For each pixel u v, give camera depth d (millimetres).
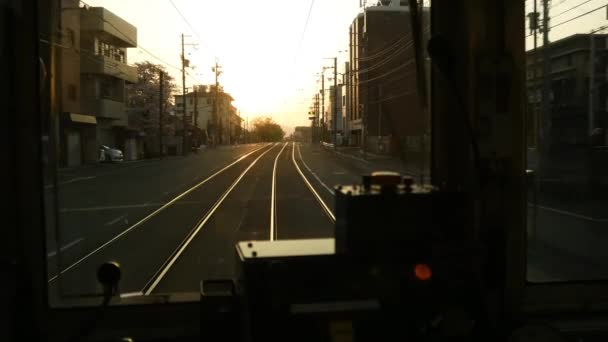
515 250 2334
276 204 10359
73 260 3938
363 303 1812
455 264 1909
